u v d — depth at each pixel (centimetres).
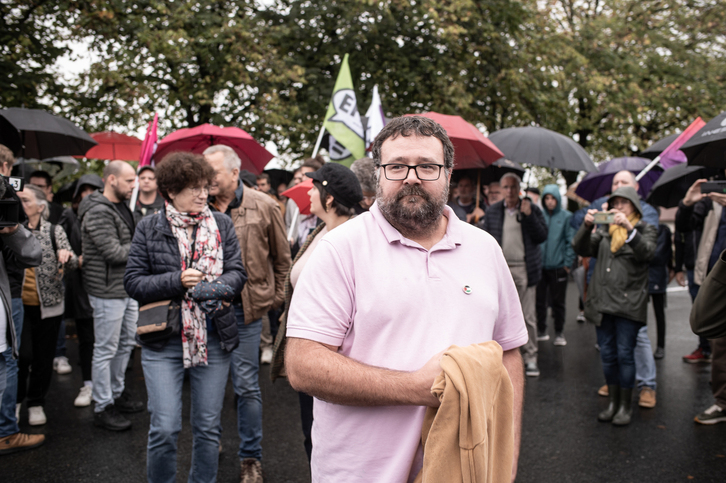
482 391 134
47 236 420
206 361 265
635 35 1512
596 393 499
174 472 261
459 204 704
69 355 643
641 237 395
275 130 1102
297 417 443
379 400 137
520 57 1248
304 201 413
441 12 1122
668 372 559
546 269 691
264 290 330
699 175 530
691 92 1509
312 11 1138
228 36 1027
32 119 548
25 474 340
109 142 861
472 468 130
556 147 598
